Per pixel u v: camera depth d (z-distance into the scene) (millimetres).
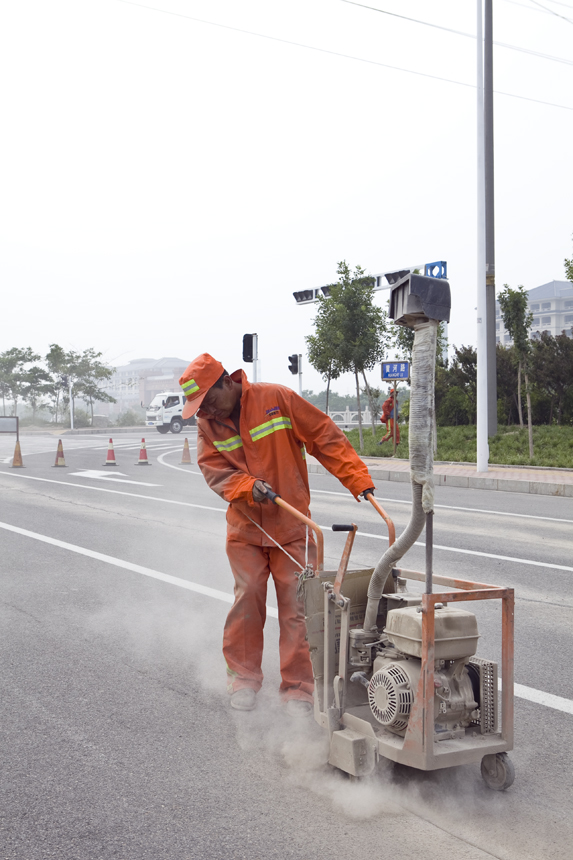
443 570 7004
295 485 3727
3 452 24578
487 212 19422
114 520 9883
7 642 4855
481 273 15219
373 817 2799
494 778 3021
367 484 3551
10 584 6352
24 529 9078
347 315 21156
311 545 3781
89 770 3168
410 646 2877
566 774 3186
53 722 3654
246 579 3787
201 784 3043
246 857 2533
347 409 34875
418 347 2842
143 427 52406
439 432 22859
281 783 3055
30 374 54594
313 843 2619
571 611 5660
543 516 10578
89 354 55656
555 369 22844
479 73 14992
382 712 2959
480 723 3021
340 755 3076
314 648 3256
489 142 19250
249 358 19031
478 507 11555
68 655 4621
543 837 2682
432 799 2941
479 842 2643
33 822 2764
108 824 2746
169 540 8469
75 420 54312
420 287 2760
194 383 3557
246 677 3830
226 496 3602
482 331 15266
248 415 3662
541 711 3850
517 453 18422
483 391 15359
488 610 5746
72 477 15703
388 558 3041
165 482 14773
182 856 2539
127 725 3623
